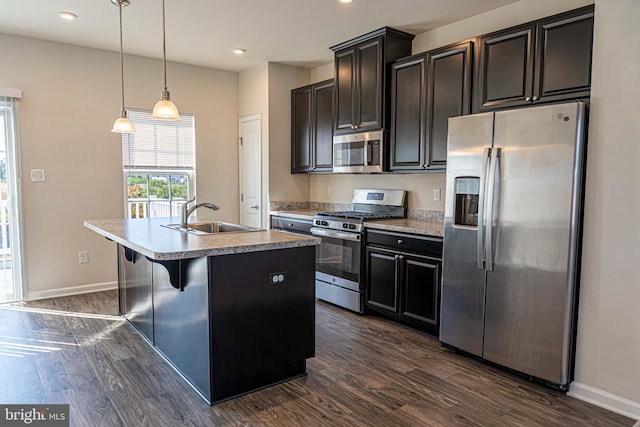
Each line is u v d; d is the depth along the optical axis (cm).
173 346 270
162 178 493
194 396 238
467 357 292
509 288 258
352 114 411
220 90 524
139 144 472
